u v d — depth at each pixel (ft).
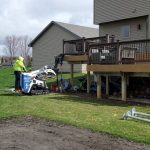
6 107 49.96
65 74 109.29
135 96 61.36
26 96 64.28
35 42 148.15
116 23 84.33
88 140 30.76
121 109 48.60
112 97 61.62
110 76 64.18
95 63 62.90
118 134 32.45
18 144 29.68
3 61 220.43
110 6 84.23
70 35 135.54
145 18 76.79
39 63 146.72
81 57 70.33
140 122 38.63
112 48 59.26
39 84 67.21
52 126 36.55
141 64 53.57
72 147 28.66
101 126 36.06
